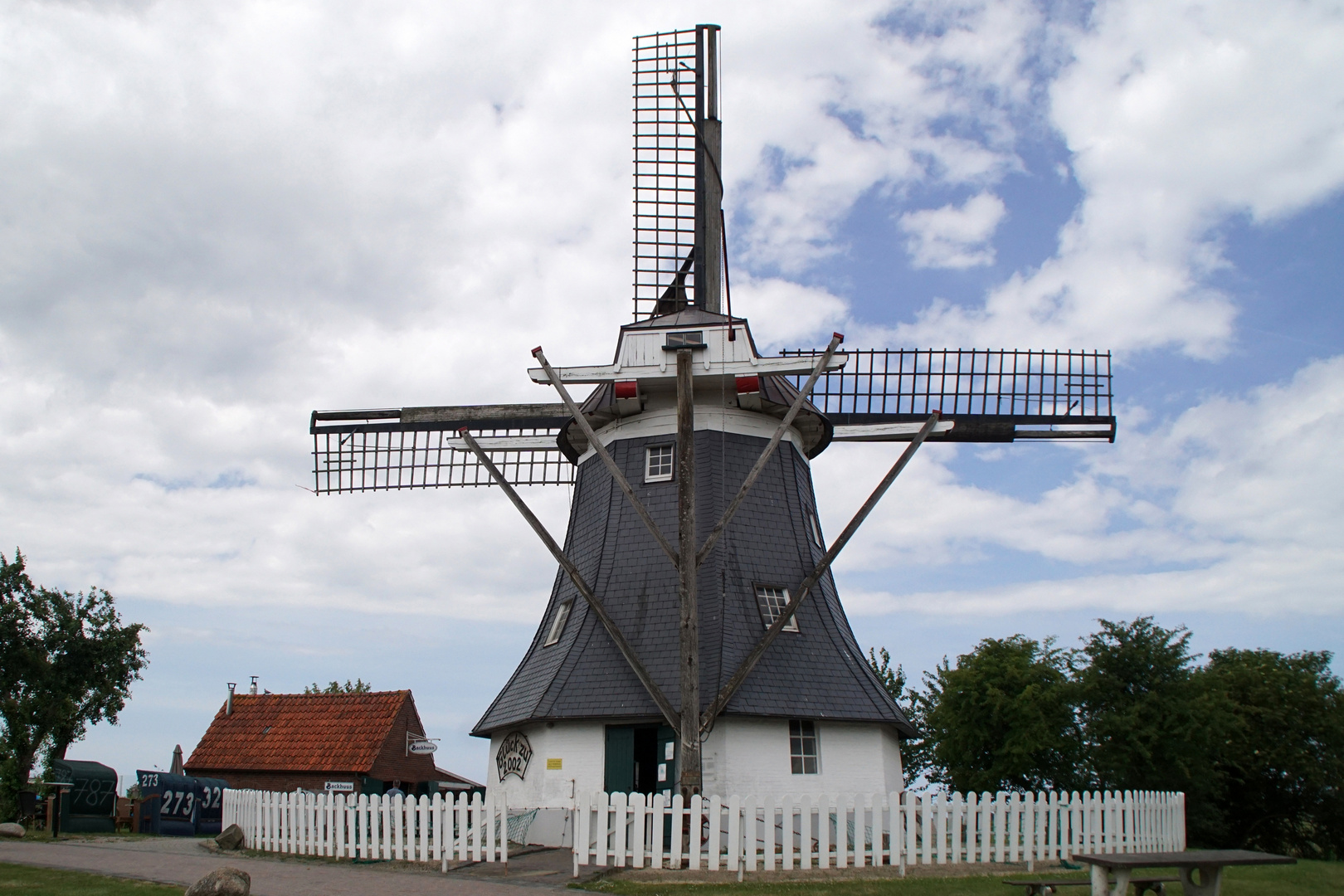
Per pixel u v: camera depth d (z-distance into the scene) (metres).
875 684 22.94
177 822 28.23
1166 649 26.62
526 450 26.30
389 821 18.47
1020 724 25.61
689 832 16.64
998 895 14.46
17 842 21.94
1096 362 27.17
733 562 22.56
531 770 21.92
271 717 40.56
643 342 22.88
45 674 32.91
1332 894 15.85
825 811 16.95
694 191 26.28
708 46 27.28
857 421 26.42
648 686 19.88
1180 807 21.06
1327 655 34.31
